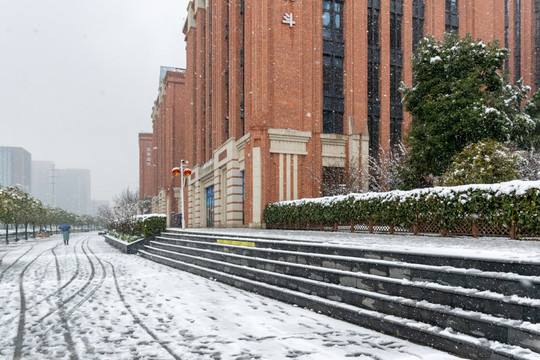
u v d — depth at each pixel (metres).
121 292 9.95
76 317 7.23
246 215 24.06
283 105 23.66
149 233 24.22
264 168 22.84
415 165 17.48
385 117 26.97
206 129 36.34
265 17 23.50
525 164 16.72
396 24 28.31
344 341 5.53
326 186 23.06
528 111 21.41
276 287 9.02
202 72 38.94
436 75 16.94
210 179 33.31
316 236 11.05
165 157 60.47
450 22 30.14
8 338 5.91
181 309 7.81
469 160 13.52
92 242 42.03
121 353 5.13
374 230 12.86
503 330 4.39
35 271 14.80
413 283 5.74
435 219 9.88
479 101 15.33
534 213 7.26
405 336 5.56
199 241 15.73
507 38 37.00
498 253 5.18
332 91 25.84
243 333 6.01
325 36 26.00
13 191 32.28
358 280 6.84
